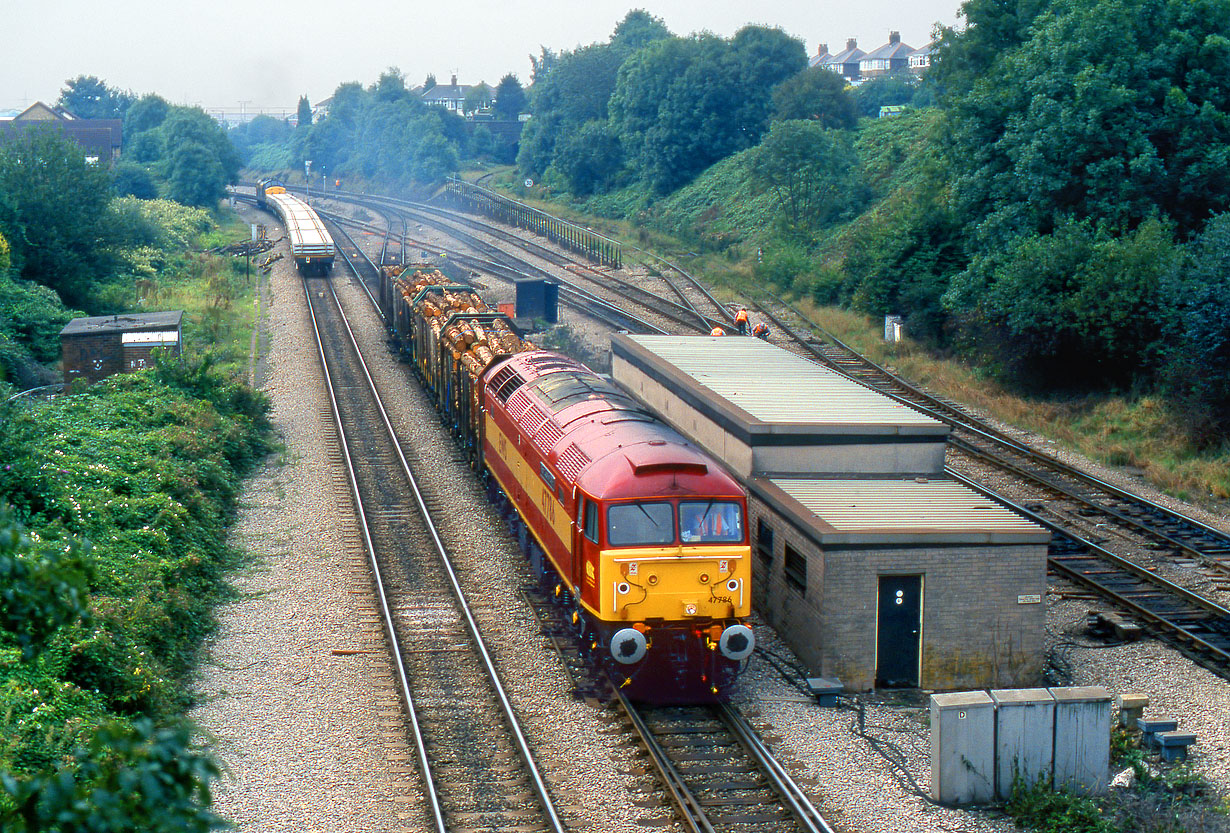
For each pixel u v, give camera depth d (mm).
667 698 16125
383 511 24922
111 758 4812
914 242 42969
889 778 13883
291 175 136375
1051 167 35188
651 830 12422
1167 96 34188
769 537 18875
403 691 15969
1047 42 36375
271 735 14594
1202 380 28062
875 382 36438
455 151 112438
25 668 13719
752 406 21172
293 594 20000
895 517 17188
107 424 26109
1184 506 25109
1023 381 34906
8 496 18625
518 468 21484
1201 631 18531
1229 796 13273
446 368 31781
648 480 15906
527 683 16469
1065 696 13414
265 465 28625
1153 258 31188
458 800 13023
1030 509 24734
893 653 16688
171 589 18234
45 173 47125
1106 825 12305
